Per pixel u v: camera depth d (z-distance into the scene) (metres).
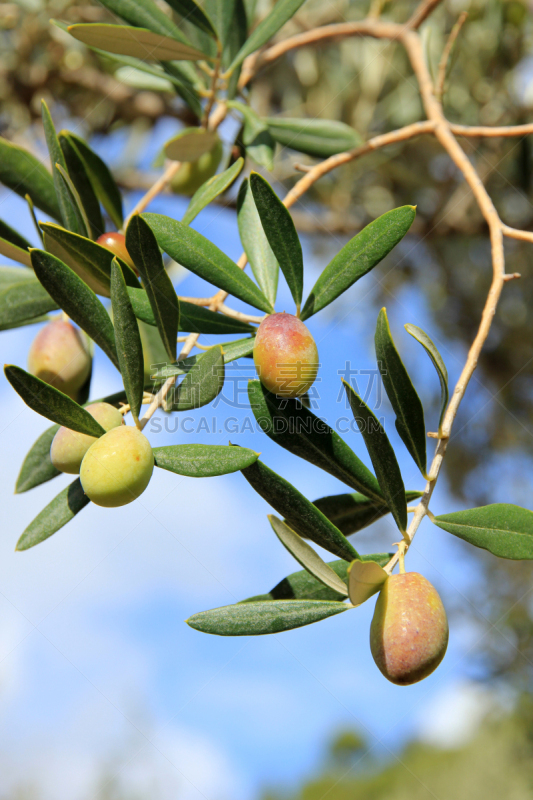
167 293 0.34
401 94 0.73
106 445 0.33
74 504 0.35
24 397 0.33
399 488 0.34
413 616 0.32
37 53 0.71
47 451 0.39
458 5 0.70
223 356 0.34
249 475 0.33
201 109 0.45
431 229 0.73
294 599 0.34
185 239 0.36
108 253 0.36
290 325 0.34
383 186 0.76
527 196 0.69
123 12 0.41
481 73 0.69
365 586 0.32
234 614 0.33
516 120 0.67
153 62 0.45
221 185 0.37
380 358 0.34
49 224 0.35
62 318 0.40
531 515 0.34
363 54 0.74
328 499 0.36
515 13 0.66
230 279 0.36
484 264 0.80
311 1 0.77
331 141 0.48
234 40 0.45
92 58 0.74
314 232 0.75
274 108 0.81
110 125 0.76
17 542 0.35
